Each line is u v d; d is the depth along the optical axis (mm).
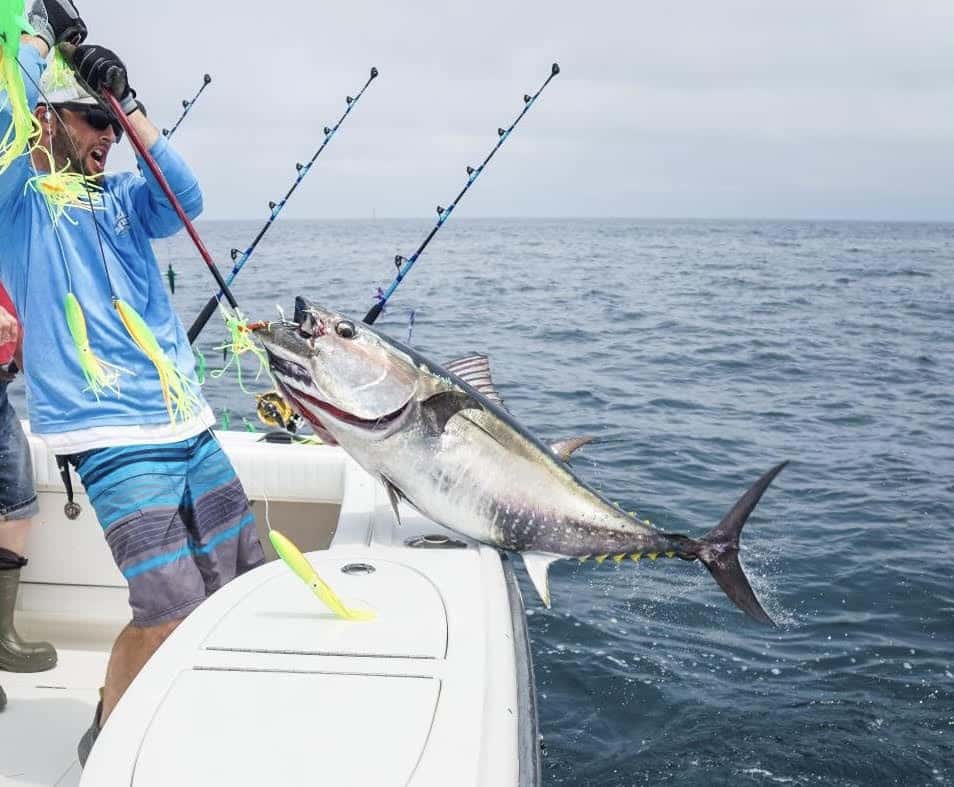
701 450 9680
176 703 1646
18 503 3146
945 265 54531
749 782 4016
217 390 10938
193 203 2652
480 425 2771
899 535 7156
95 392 2398
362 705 1647
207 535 2598
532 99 4594
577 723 4434
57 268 2422
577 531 2934
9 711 2996
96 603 3498
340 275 34969
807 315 23891
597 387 13172
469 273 39938
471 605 2090
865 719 4523
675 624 5516
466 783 1446
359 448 2732
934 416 11797
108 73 2402
